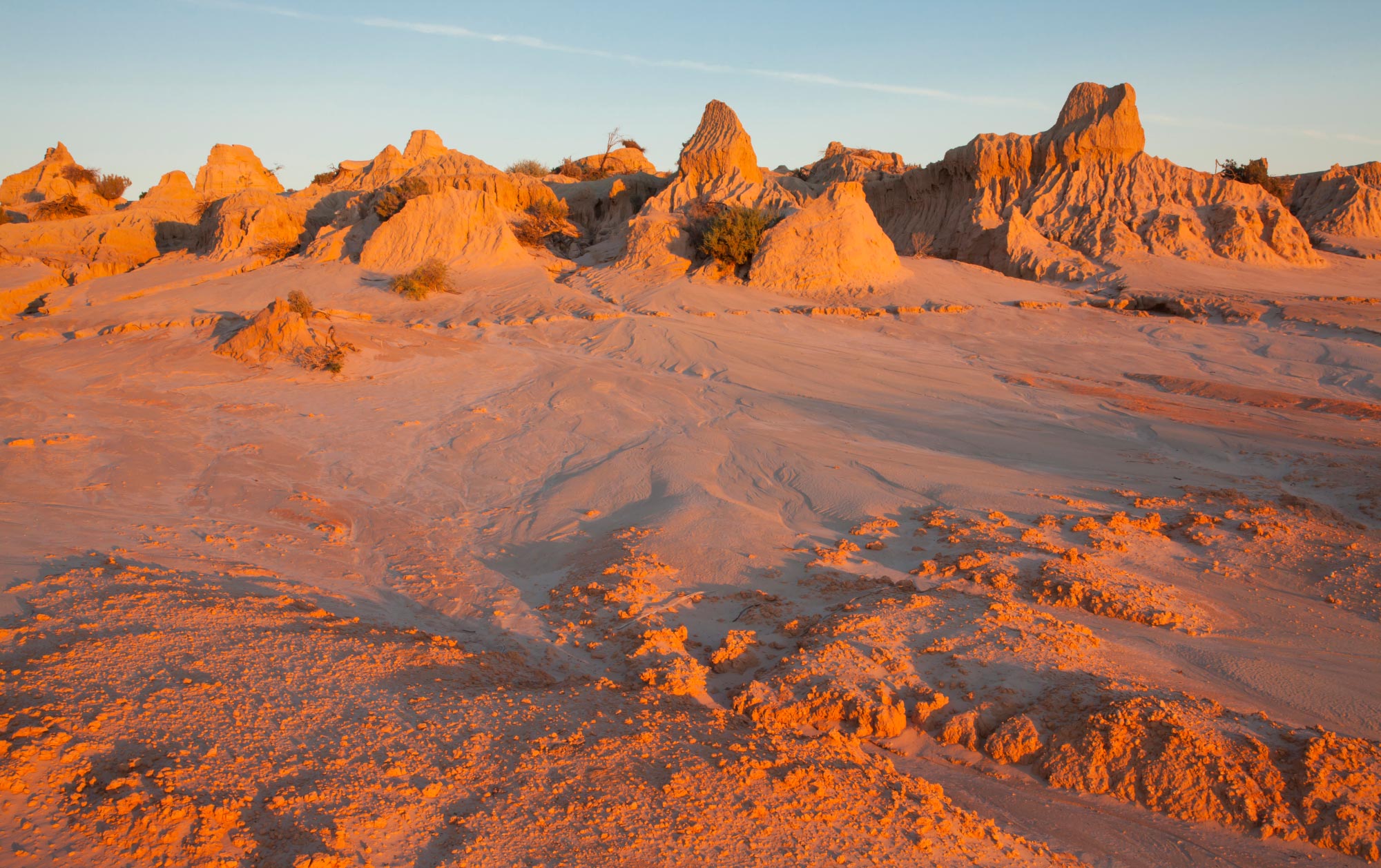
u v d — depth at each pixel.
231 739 4.47
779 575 8.67
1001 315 26.52
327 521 11.07
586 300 29.00
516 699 5.64
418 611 8.29
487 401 18.19
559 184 49.56
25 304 34.28
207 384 19.02
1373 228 41.12
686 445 13.95
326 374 19.81
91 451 13.86
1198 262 33.06
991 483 11.50
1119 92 36.91
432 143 55.41
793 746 5.16
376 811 3.95
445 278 30.77
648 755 4.79
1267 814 4.58
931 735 5.75
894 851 4.08
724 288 30.23
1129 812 4.79
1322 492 11.12
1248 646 6.94
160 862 3.42
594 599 8.20
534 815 4.05
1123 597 7.63
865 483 11.59
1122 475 12.05
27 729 4.15
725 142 39.62
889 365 20.69
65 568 7.61
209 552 9.37
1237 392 17.62
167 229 46.41
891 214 44.41
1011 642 6.68
